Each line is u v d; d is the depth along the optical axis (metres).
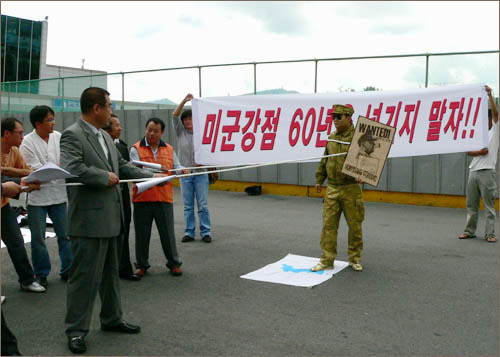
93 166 3.49
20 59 30.47
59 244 5.16
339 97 5.25
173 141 13.37
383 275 5.28
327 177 5.46
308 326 3.89
